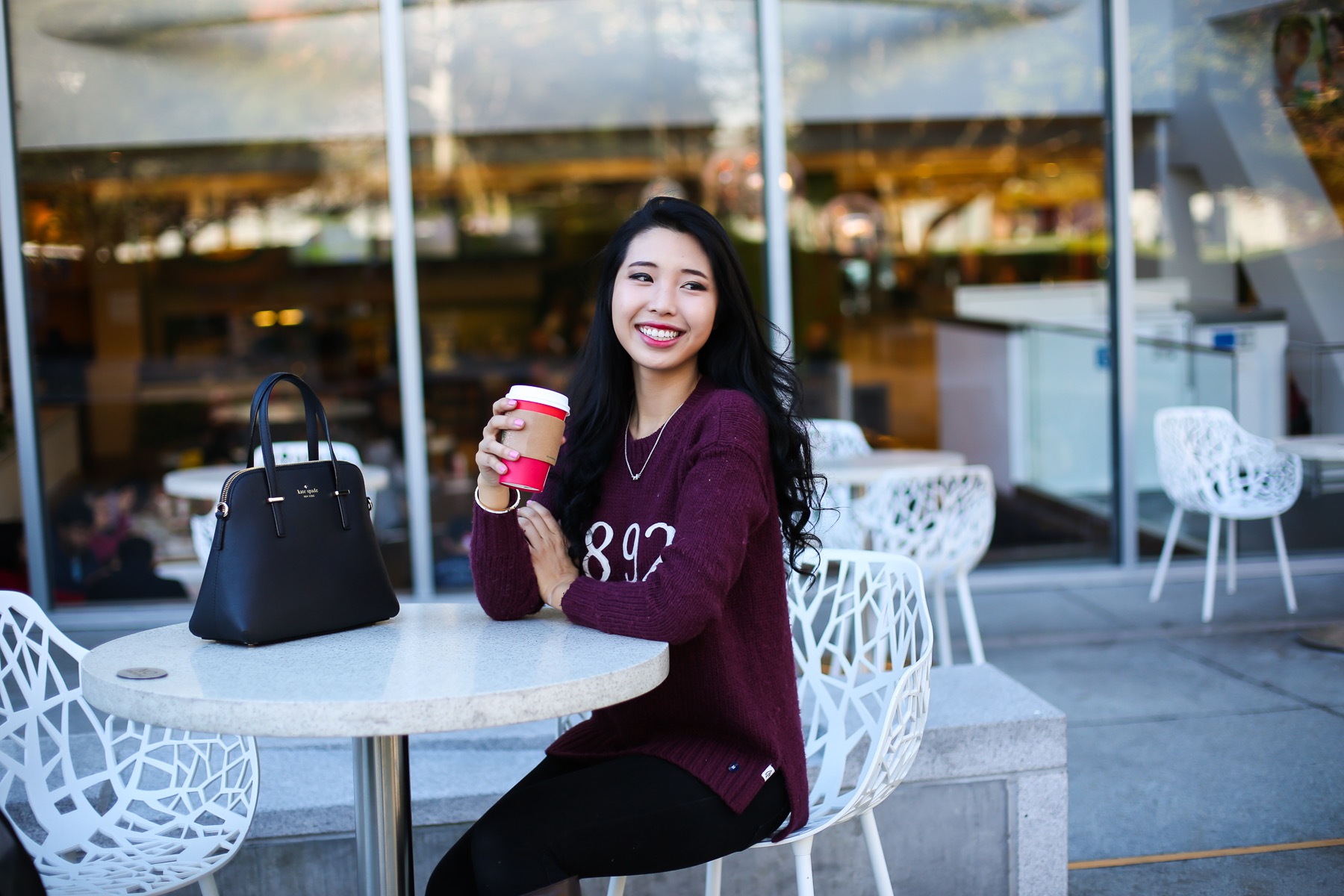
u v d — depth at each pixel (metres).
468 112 6.15
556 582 1.59
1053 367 5.56
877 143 6.59
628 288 1.67
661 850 1.48
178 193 5.74
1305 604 4.62
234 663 1.37
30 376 4.77
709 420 1.60
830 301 7.46
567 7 5.99
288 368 6.55
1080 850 2.57
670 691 1.60
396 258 5.13
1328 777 2.91
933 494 3.45
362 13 5.19
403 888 1.53
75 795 1.76
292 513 1.51
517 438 1.53
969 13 5.62
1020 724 2.22
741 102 6.13
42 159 4.89
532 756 2.39
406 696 1.21
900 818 2.21
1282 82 5.21
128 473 5.23
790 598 2.12
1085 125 5.63
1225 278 5.26
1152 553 5.21
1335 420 5.24
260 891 2.10
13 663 1.79
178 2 5.12
